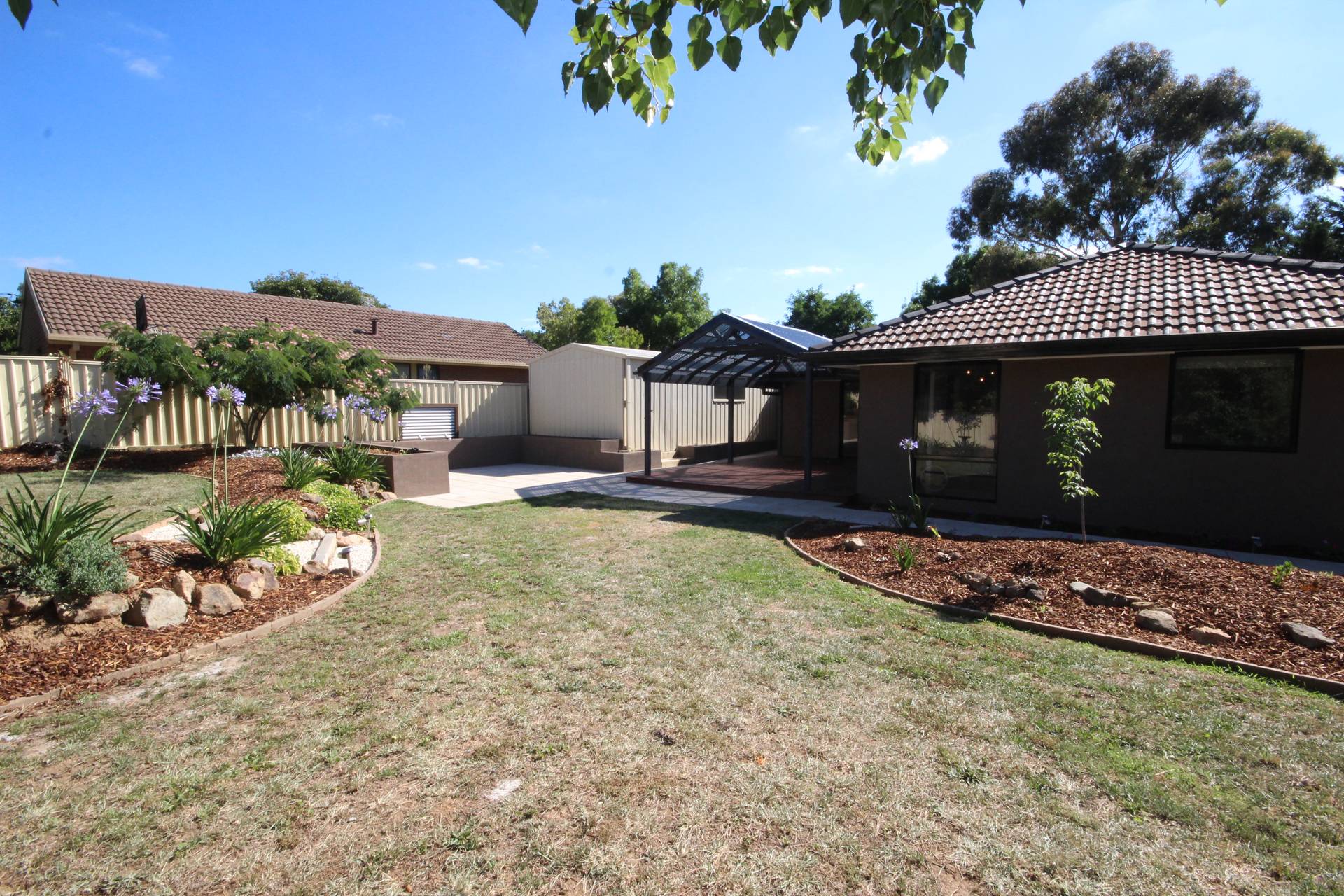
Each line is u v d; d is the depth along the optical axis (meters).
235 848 2.30
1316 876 2.19
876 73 2.62
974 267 27.03
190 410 11.80
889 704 3.41
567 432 16.67
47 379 10.36
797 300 38.12
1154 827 2.44
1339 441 6.60
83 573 4.04
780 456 18.53
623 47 2.48
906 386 9.34
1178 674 3.79
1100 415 7.87
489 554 6.82
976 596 5.14
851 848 2.31
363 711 3.31
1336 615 4.23
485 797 2.60
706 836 2.37
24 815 2.47
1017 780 2.74
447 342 21.20
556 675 3.76
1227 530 7.19
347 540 6.82
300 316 19.06
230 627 4.41
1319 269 7.52
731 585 5.62
